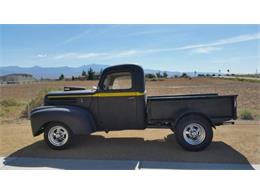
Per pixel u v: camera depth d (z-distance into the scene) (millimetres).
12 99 17781
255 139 7590
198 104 6473
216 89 23828
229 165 5500
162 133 8555
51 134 6727
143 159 5953
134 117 6836
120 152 6504
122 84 6844
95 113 6961
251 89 23969
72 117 6590
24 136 8500
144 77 6887
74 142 7508
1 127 10188
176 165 5527
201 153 6320
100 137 8055
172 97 6664
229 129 9039
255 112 12719
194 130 6422
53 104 7211
